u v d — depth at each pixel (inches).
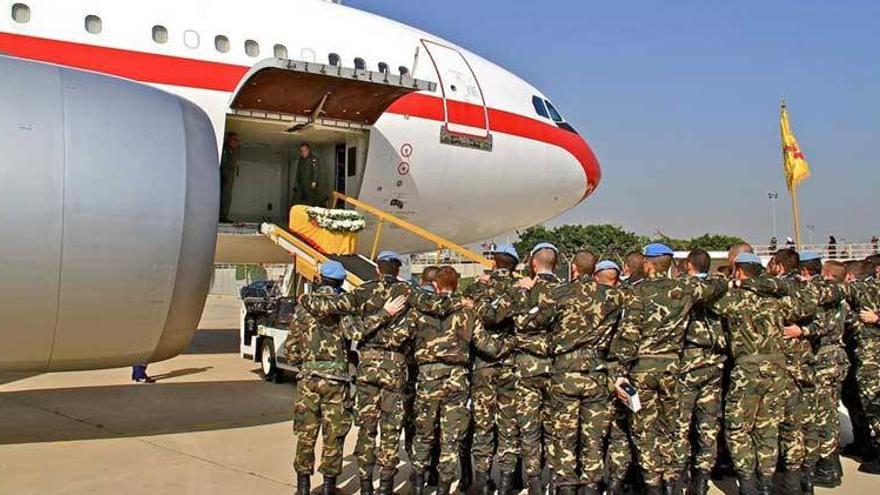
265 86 379.6
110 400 357.4
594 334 202.2
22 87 229.5
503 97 521.3
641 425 205.6
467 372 210.5
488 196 525.0
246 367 485.4
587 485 202.8
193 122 259.4
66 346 237.9
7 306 221.1
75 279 227.1
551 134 548.4
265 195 482.3
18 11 350.9
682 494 214.8
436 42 508.7
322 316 206.5
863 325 250.2
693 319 215.5
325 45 437.7
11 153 218.8
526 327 205.5
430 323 207.6
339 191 473.4
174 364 496.1
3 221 215.5
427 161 477.7
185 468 241.1
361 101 410.3
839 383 238.5
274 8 430.9
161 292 243.6
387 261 210.8
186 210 245.6
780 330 209.8
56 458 251.1
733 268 241.6
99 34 365.4
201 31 393.1
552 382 203.0
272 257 467.8
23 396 366.0
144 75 371.9
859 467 257.6
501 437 216.2
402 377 209.3
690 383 213.3
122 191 232.8
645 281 209.5
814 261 250.8
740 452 207.8
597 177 608.4
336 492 219.5
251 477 232.4
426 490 227.8
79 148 228.5
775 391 207.5
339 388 207.2
